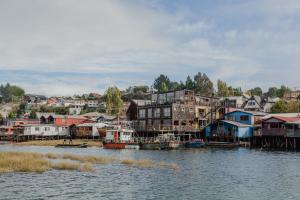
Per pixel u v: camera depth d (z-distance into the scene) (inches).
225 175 1812.3
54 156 2453.2
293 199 1290.6
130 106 5438.0
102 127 5022.1
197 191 1408.7
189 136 4234.7
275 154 3029.0
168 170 1956.2
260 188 1480.1
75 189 1412.4
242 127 4074.8
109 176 1727.4
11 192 1332.4
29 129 5324.8
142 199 1268.5
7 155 2231.8
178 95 5078.7
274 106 5585.6
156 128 4409.5
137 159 2509.8
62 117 5930.1
